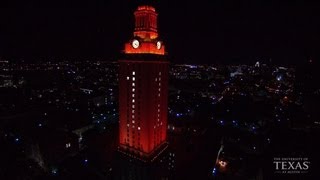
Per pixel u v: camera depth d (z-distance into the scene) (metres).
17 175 92.38
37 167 102.62
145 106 82.56
